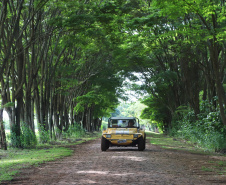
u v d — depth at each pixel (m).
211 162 12.18
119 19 18.72
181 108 32.97
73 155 14.88
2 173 8.98
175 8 13.25
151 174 8.65
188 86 27.05
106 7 17.95
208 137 18.69
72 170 9.54
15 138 19.41
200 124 23.42
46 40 21.72
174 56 30.64
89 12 18.47
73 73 29.05
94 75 33.91
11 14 18.00
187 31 14.70
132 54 29.33
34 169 9.92
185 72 27.03
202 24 17.58
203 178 8.30
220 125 18.59
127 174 8.55
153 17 19.02
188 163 11.61
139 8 23.88
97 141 28.36
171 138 35.25
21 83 19.55
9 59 19.77
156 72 38.22
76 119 45.66
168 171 9.35
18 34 19.12
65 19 17.81
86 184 7.14
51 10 21.03
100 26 19.00
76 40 19.41
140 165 10.45
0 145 18.00
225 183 7.62
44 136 24.06
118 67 35.94
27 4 18.12
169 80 33.59
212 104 21.08
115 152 15.66
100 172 8.95
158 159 12.43
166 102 41.59
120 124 18.16
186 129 27.14
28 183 7.45
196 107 26.75
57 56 27.00
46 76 25.12
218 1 16.27
